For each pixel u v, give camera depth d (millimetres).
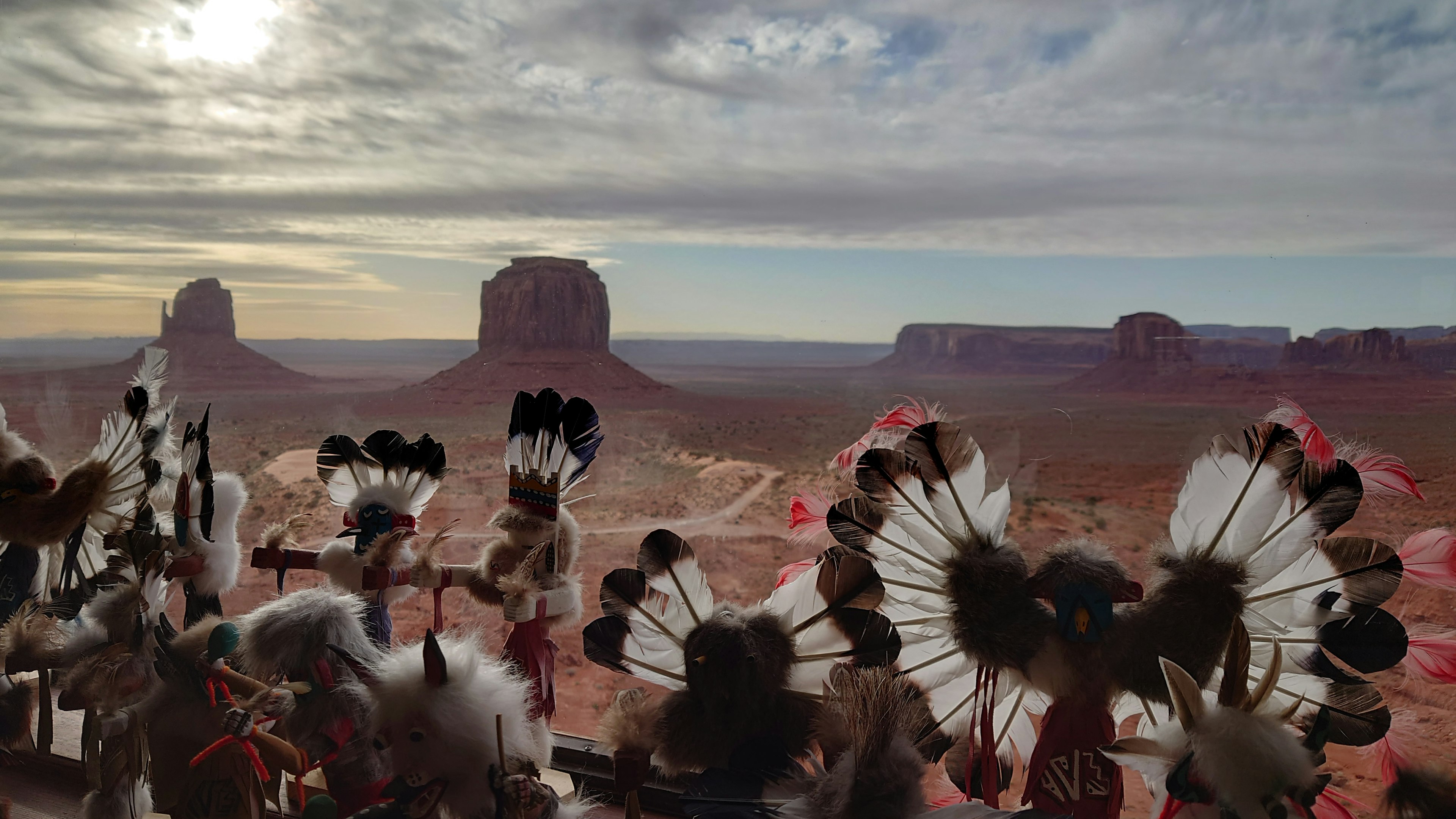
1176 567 2414
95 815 3088
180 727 2939
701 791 2350
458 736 2191
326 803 2529
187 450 3420
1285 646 2350
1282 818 1988
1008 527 3084
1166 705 2367
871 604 2541
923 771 2270
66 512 3957
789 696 2535
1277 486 2361
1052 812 2459
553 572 3141
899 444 3051
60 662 3574
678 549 2676
